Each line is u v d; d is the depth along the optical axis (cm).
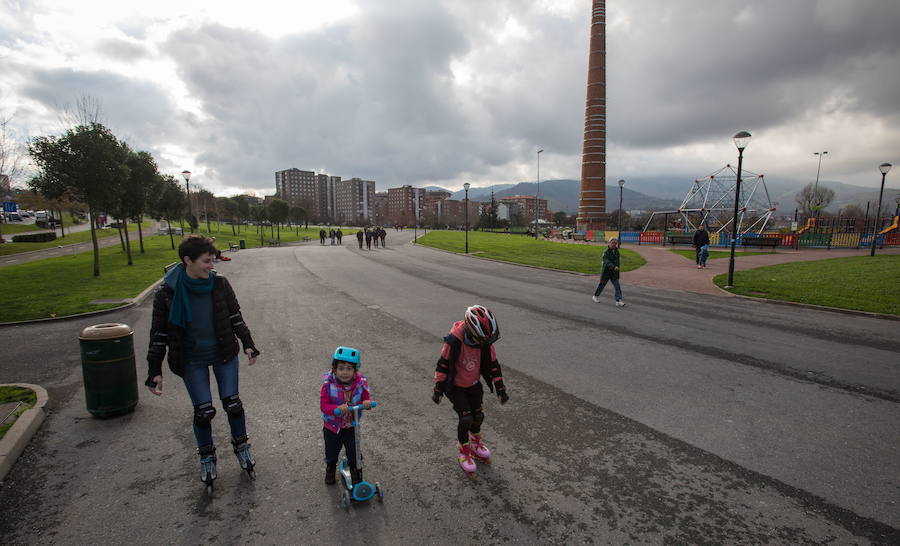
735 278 1532
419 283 1517
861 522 309
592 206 7012
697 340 786
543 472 371
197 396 332
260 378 595
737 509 323
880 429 450
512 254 2705
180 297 322
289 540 289
